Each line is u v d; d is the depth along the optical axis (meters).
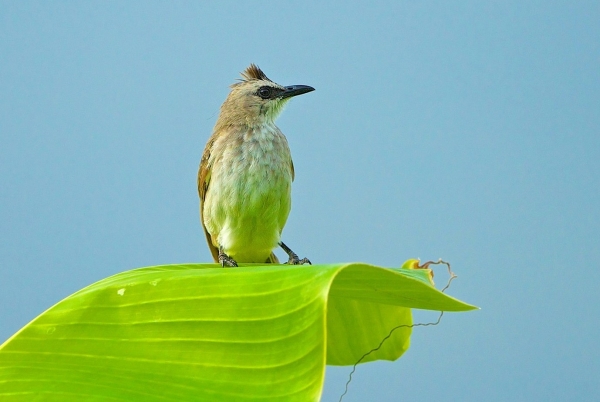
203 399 1.68
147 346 1.81
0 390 1.80
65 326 1.87
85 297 1.90
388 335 2.74
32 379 1.82
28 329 1.86
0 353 1.85
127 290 1.89
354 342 2.76
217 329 1.76
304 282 1.70
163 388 1.73
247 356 1.70
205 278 1.84
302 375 1.61
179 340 1.80
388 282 1.89
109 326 1.86
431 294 1.93
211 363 1.74
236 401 1.65
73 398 1.75
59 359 1.84
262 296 1.74
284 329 1.68
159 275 1.90
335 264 1.71
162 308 1.85
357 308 2.70
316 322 1.62
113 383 1.79
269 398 1.62
